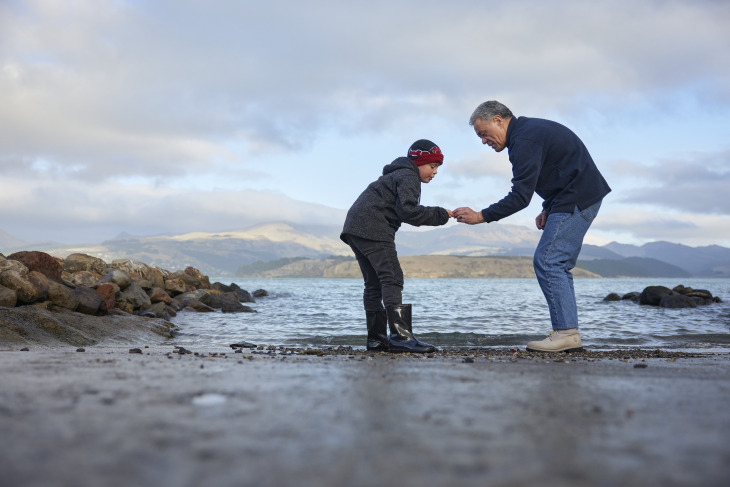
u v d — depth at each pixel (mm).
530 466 972
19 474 884
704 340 7738
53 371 2152
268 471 921
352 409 1485
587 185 4203
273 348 5395
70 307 6383
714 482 890
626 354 4312
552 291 4312
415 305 17578
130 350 3801
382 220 4281
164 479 869
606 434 1226
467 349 5332
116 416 1331
